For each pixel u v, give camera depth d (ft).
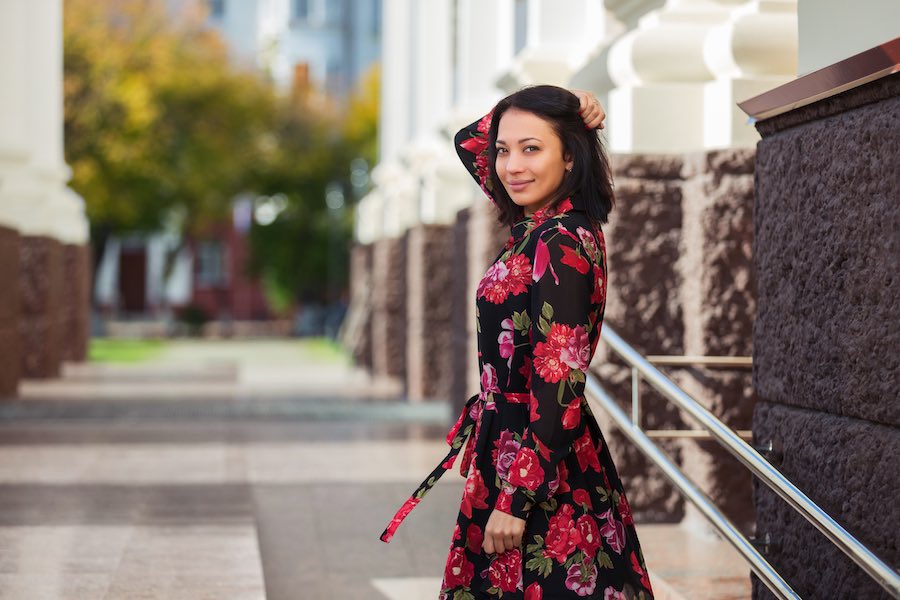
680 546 25.81
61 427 49.55
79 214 96.12
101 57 141.90
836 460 15.42
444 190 60.18
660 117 28.89
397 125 88.69
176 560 24.41
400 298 68.95
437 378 61.00
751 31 27.12
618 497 14.40
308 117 194.59
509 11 43.60
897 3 15.10
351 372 90.43
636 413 22.43
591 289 13.85
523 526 13.50
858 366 14.87
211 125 166.30
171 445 43.86
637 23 32.42
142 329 185.37
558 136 14.43
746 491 27.45
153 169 149.59
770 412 17.21
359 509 32.19
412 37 77.56
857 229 14.83
